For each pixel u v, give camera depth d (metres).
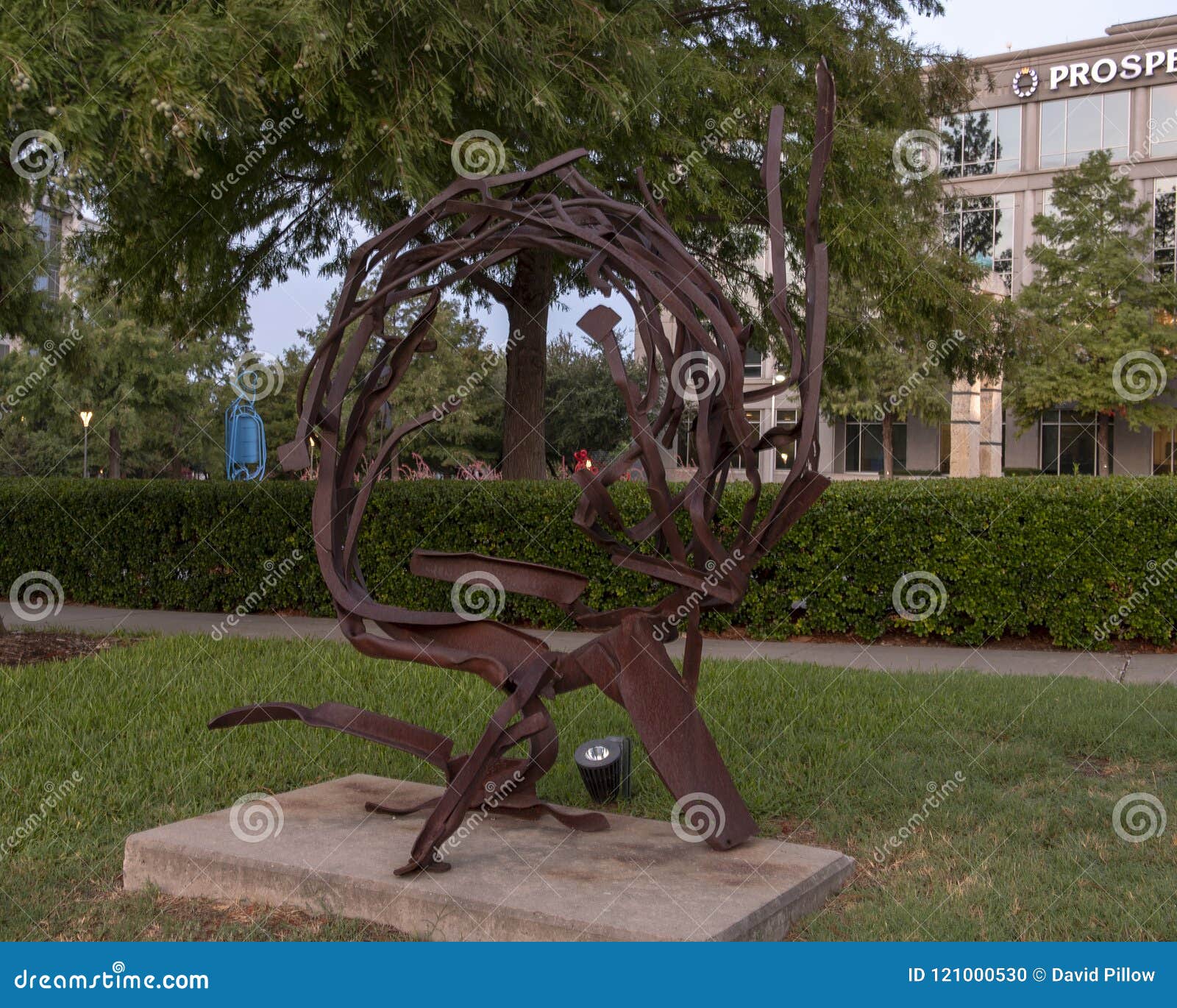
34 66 6.12
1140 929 3.53
